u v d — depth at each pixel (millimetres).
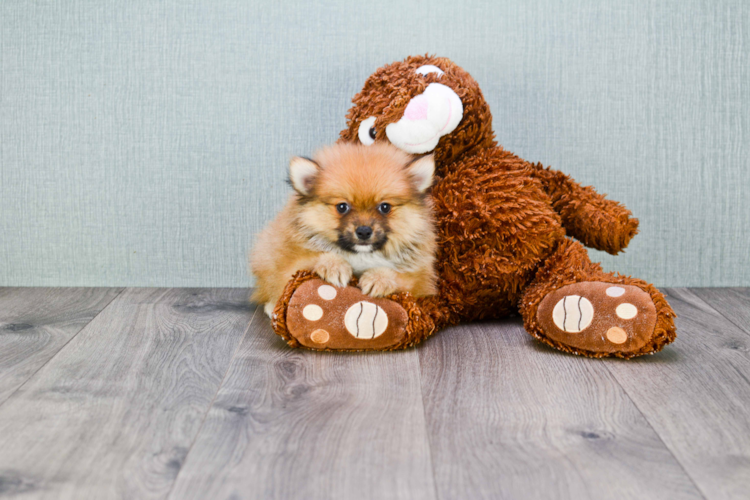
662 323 1155
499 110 1680
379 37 1655
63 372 1118
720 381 1082
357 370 1128
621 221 1401
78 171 1704
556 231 1347
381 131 1323
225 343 1276
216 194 1714
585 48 1663
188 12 1643
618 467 805
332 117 1687
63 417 938
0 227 1729
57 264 1746
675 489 758
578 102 1680
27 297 1636
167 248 1738
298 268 1231
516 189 1337
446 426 913
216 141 1689
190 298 1635
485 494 748
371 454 835
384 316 1186
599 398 1011
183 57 1658
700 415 952
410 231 1211
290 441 867
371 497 741
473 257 1333
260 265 1366
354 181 1178
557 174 1469
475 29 1651
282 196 1710
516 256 1329
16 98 1673
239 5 1643
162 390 1040
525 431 899
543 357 1194
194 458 823
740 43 1669
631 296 1168
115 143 1691
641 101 1684
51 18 1642
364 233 1161
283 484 765
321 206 1198
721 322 1430
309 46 1658
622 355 1181
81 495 740
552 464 812
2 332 1347
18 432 891
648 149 1701
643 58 1669
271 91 1673
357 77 1670
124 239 1733
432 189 1346
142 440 870
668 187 1717
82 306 1553
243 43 1655
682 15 1655
